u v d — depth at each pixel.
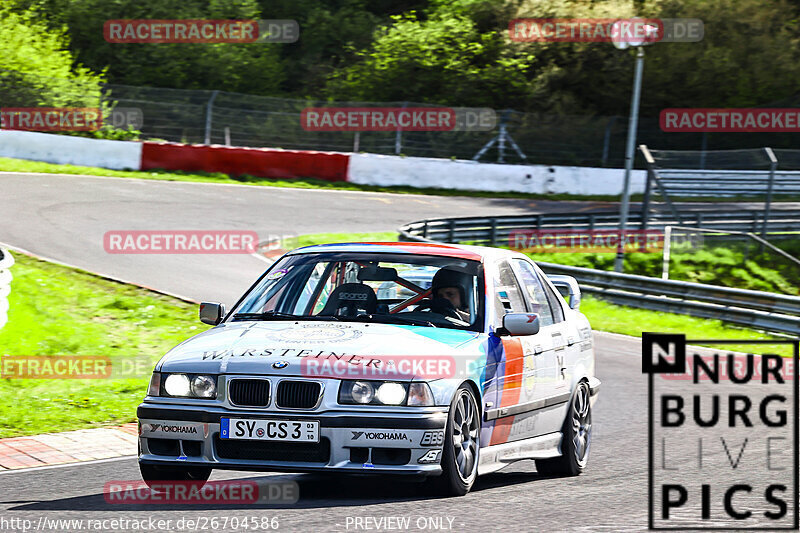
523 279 25.39
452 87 153.75
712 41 160.75
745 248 84.44
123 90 128.62
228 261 69.38
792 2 166.00
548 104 152.50
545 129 140.62
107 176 102.12
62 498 20.34
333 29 171.12
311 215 94.00
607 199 128.12
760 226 104.25
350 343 20.16
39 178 95.81
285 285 23.59
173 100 130.50
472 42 157.25
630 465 25.77
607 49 158.00
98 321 48.22
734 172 116.62
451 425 19.78
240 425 19.25
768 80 158.75
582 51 158.50
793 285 82.44
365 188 116.88
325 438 19.06
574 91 160.00
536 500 20.84
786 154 117.19
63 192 90.12
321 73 162.25
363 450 19.22
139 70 147.25
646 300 67.06
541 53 159.75
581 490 22.41
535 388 23.55
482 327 22.17
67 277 56.72
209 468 20.31
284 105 137.12
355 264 23.52
